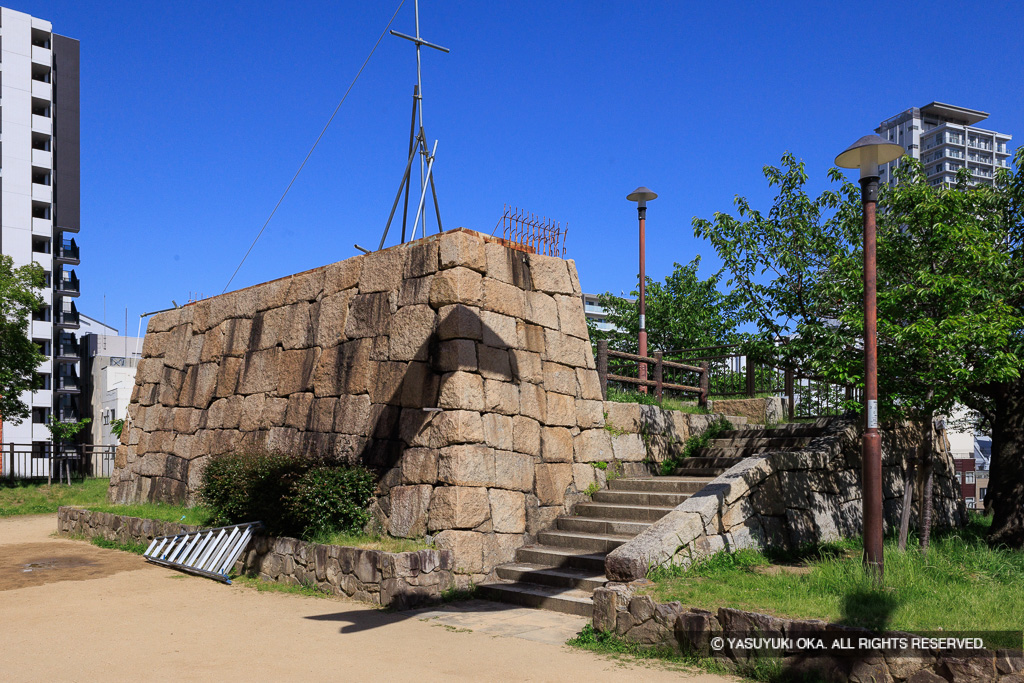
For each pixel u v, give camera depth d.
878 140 6.94
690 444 12.84
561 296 11.37
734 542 8.38
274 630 7.19
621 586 6.80
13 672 5.79
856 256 9.12
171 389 15.63
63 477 25.12
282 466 10.27
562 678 5.59
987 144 102.62
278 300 13.09
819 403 13.60
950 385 7.91
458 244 9.80
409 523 9.37
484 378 9.67
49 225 39.81
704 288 22.42
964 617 5.68
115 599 8.78
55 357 39.97
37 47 40.75
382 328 10.61
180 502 14.28
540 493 10.17
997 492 9.52
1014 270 8.65
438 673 5.71
